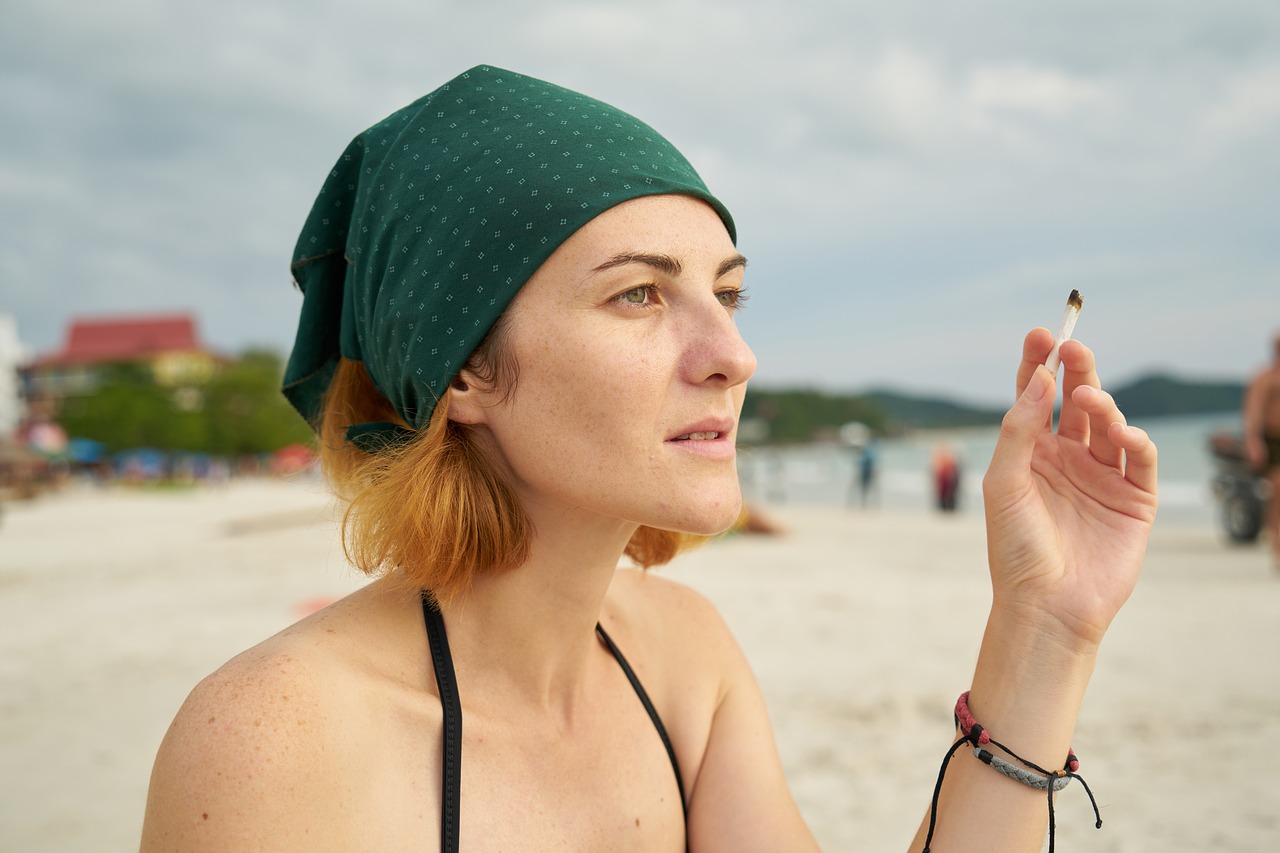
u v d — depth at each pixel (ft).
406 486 3.56
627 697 4.17
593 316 3.42
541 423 3.45
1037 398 4.05
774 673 17.67
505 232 3.44
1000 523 4.04
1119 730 13.94
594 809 3.78
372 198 3.91
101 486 195.11
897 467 218.18
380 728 3.31
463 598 3.72
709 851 4.22
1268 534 40.40
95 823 11.02
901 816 10.86
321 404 4.64
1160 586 27.99
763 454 361.51
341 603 3.68
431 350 3.57
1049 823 3.91
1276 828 10.31
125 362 349.20
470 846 3.40
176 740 2.93
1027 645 3.93
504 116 3.69
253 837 2.83
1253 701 15.33
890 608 24.89
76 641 22.20
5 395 332.19
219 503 108.99
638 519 3.49
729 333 3.49
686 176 3.73
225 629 22.91
